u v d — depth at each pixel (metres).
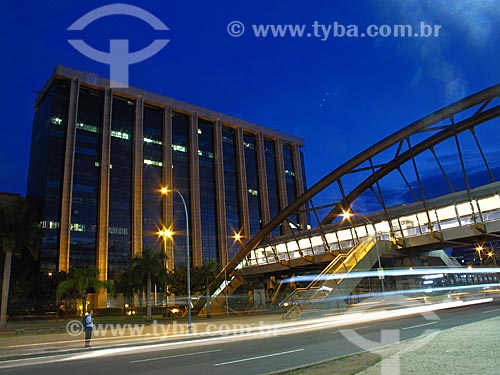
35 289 76.06
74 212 96.00
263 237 70.94
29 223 41.41
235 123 137.62
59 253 90.94
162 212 112.62
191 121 125.69
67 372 12.48
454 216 46.53
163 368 12.28
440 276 61.69
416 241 48.38
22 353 18.50
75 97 102.75
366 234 56.25
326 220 69.06
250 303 67.31
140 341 22.25
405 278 51.69
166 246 108.81
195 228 117.06
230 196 130.62
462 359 8.85
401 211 52.81
